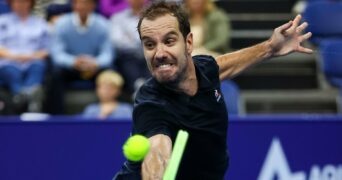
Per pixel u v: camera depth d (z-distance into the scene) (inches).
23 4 745.6
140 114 283.3
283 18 908.0
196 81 298.0
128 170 279.4
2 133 558.3
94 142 558.9
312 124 563.8
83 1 739.4
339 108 770.2
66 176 559.8
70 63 729.0
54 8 832.3
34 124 558.9
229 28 861.2
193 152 297.6
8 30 743.1
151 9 283.3
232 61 346.3
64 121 557.9
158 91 288.8
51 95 721.6
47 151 559.8
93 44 746.2
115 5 829.8
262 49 346.3
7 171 559.2
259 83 839.7
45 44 748.6
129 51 750.5
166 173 238.4
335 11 800.3
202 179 307.0
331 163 567.2
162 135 269.3
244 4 926.4
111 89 655.8
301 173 564.4
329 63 762.8
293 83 841.5
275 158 562.6
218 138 303.0
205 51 708.7
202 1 748.6
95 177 560.1
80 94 746.2
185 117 289.3
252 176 561.0
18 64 722.2
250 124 560.1
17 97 692.7
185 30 286.2
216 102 301.9
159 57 278.2
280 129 562.6
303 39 344.5
